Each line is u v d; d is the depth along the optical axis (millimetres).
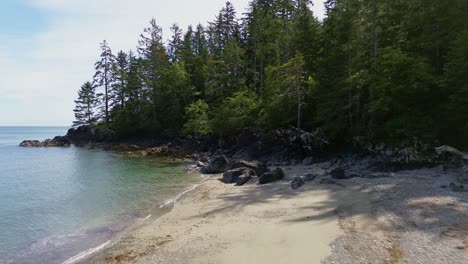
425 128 24594
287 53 44031
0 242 13805
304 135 33031
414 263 9234
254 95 47188
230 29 62969
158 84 60719
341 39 31750
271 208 16344
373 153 27328
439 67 27797
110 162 40156
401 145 25172
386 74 26531
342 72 31203
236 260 10477
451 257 9359
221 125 44562
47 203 20125
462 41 23109
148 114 60969
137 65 65688
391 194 16406
